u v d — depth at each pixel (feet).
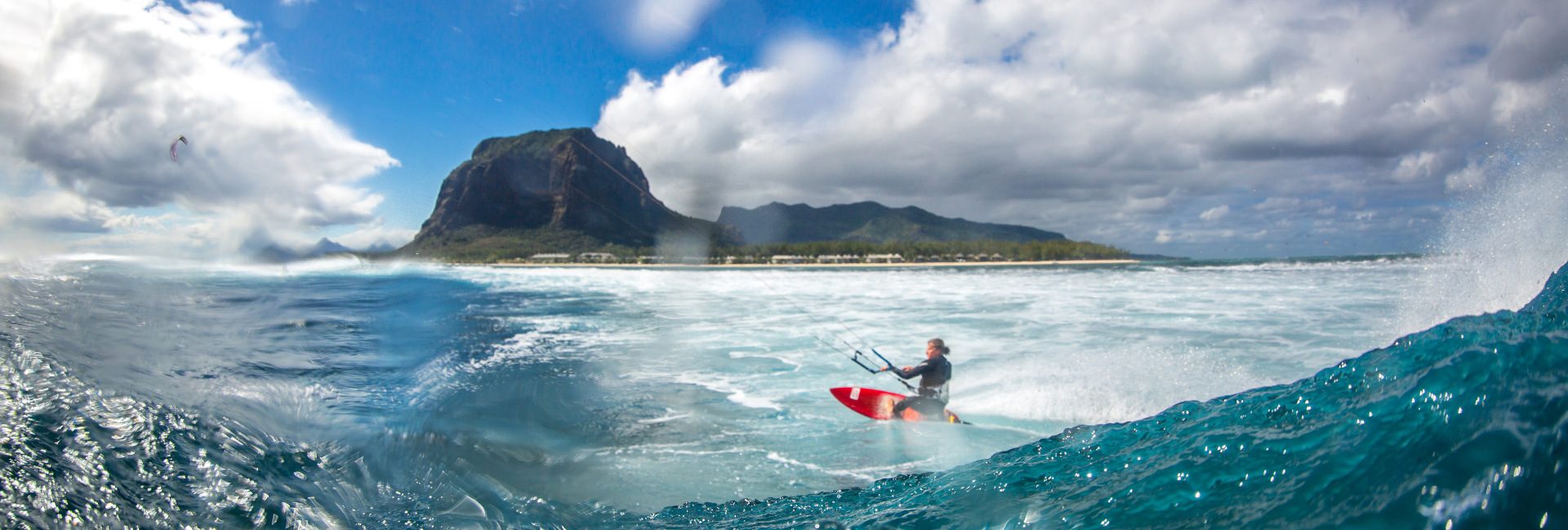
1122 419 18.93
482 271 116.37
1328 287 54.60
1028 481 8.21
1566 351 5.62
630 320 41.42
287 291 45.32
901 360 28.45
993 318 40.93
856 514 8.45
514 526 9.02
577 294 63.52
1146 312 42.11
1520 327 6.66
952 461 14.73
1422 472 5.16
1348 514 5.16
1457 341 7.13
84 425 8.85
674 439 16.01
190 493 7.64
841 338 34.01
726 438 16.33
